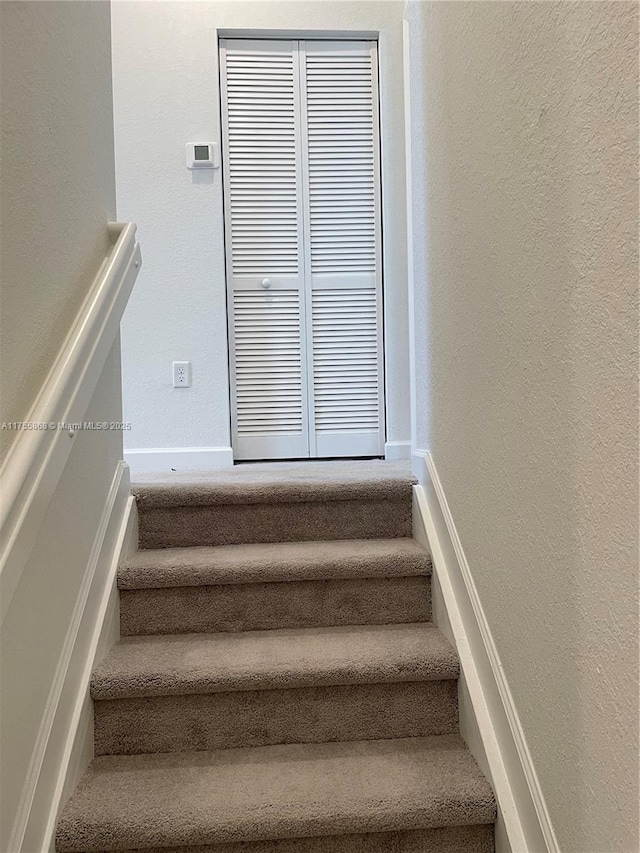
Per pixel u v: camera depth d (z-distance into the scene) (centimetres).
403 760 143
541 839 114
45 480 112
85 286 152
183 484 197
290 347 311
